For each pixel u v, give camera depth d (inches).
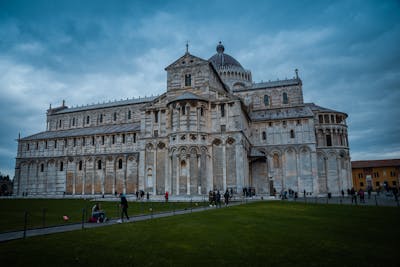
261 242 660.7
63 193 3602.4
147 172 2620.6
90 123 4439.0
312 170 2970.0
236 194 2365.9
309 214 1192.2
